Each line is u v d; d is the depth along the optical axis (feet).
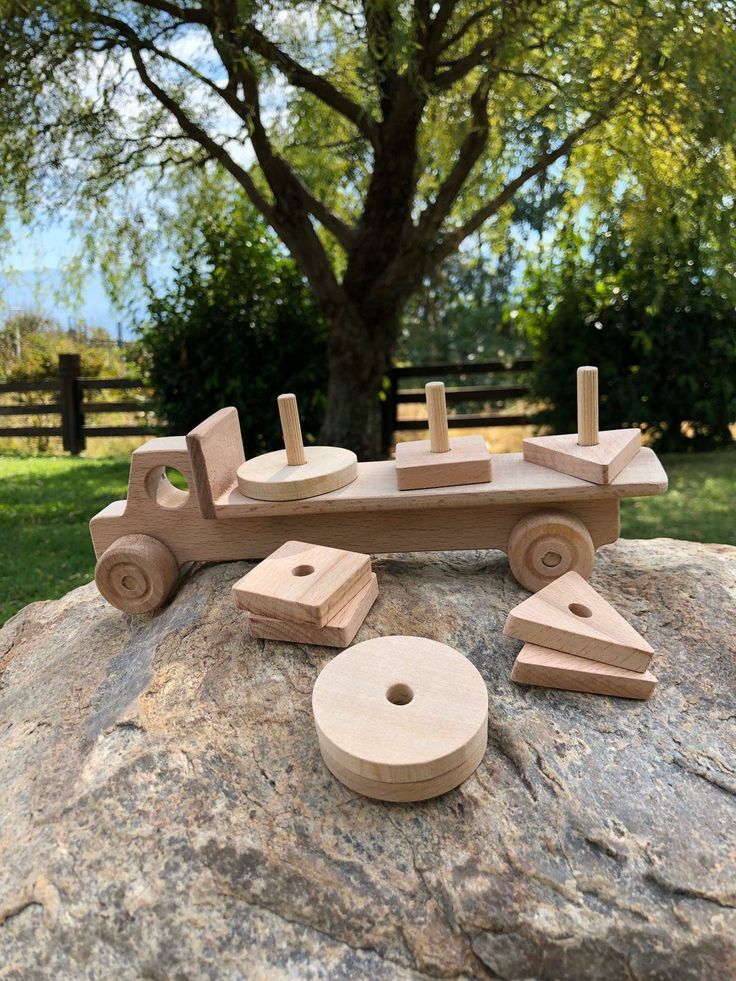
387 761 0.91
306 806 0.96
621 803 0.96
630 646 1.11
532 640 1.17
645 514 3.98
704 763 1.03
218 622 1.31
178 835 0.92
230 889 0.87
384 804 0.96
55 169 4.49
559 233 5.39
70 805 0.98
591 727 1.07
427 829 0.93
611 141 4.37
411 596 1.37
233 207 5.64
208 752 1.04
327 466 1.39
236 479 1.48
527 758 1.01
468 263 8.64
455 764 0.94
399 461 1.35
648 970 0.81
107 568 1.43
